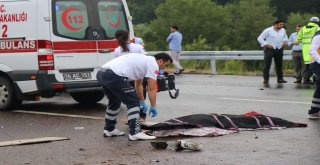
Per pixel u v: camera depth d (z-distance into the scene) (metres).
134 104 12.45
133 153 11.10
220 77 30.38
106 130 12.98
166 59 13.37
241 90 22.98
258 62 36.97
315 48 14.84
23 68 17.33
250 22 115.44
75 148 11.72
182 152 11.08
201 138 12.40
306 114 15.84
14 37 17.41
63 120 15.68
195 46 61.44
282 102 18.62
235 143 11.80
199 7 114.31
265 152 10.91
